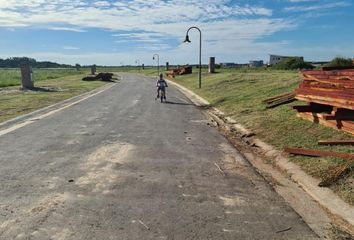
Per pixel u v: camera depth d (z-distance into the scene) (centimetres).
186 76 5106
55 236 443
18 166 745
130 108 1786
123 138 1045
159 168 745
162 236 448
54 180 657
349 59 2773
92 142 984
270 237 454
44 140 1002
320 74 1010
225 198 584
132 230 462
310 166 736
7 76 6075
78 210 523
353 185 614
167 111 1695
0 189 608
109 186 627
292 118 1154
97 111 1650
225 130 1251
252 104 1631
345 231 481
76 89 3134
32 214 507
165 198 576
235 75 3189
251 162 838
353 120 920
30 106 1798
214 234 457
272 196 600
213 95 2358
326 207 562
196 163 793
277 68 5506
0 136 1052
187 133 1149
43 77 5941
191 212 524
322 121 997
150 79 5797
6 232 453
